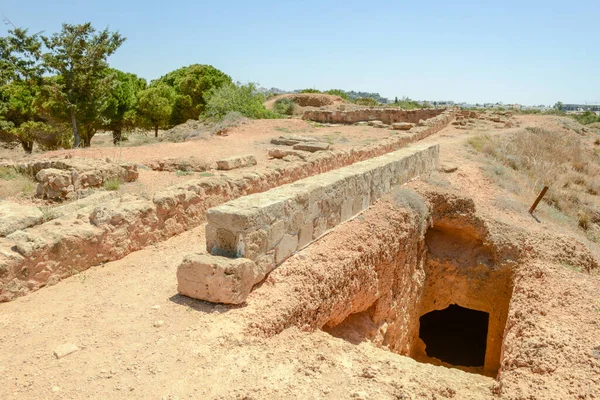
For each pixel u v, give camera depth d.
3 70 20.88
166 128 35.94
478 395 4.64
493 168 16.86
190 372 4.20
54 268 5.90
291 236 6.80
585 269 9.95
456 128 29.47
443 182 13.41
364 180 9.41
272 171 10.53
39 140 26.05
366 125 30.97
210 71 38.22
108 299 5.52
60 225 6.41
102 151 15.50
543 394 4.55
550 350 5.58
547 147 25.97
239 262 5.45
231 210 5.77
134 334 4.75
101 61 23.05
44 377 3.97
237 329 4.96
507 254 11.12
